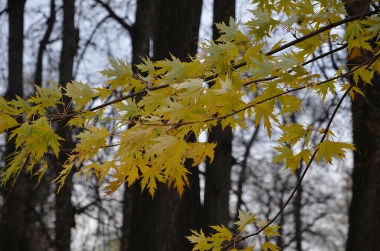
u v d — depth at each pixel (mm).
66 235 11469
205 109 1767
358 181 7070
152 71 2074
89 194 11406
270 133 1859
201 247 2182
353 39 2098
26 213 11062
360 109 7055
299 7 2154
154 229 7273
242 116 1922
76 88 2035
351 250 6992
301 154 2123
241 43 2068
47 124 1960
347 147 2070
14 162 2018
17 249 11188
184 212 7516
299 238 19656
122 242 10664
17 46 12016
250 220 2217
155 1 10422
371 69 2264
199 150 1753
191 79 1752
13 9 11945
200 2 7469
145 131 1660
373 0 2092
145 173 1898
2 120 1971
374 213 6883
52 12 12359
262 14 2115
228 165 8562
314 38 2248
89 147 1721
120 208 12672
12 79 11859
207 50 1903
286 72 1872
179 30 7332
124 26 10422
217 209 8445
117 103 1967
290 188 18062
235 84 1923
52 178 11117
